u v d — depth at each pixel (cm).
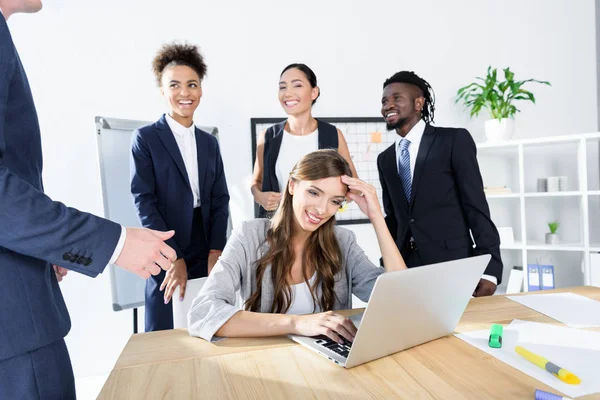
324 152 126
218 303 105
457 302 94
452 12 309
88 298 251
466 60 312
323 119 283
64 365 79
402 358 84
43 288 77
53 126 246
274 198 207
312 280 132
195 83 205
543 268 280
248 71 275
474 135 315
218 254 200
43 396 73
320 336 94
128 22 257
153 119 262
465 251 173
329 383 74
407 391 70
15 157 76
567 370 75
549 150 324
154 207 187
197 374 78
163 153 192
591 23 331
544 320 105
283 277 126
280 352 88
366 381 74
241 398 69
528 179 323
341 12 289
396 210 188
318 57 286
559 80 328
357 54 292
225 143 273
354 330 93
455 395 68
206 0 268
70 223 72
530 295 130
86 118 251
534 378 74
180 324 144
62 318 81
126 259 77
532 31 324
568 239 325
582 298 124
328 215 123
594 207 328
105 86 254
